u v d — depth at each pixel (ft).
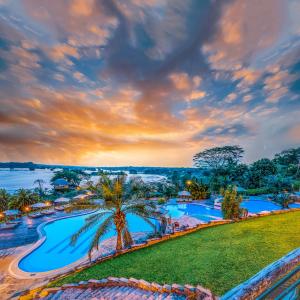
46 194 163.32
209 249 33.58
